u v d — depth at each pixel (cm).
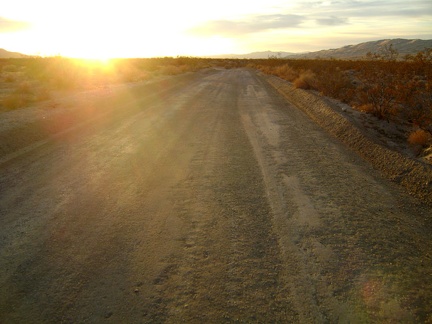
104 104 1238
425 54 2130
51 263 337
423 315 281
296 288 312
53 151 693
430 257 365
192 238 392
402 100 1150
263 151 743
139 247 370
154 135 855
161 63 4525
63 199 479
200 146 769
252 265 345
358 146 783
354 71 2561
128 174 584
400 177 593
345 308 288
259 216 448
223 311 282
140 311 279
